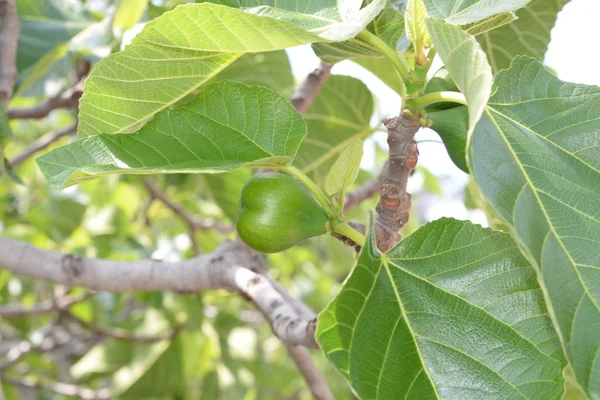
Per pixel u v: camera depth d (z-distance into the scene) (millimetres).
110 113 534
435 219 467
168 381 1177
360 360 432
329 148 813
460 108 477
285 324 563
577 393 764
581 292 401
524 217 412
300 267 1671
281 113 498
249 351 1249
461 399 439
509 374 442
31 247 674
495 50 698
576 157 443
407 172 493
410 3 460
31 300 1484
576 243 411
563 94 460
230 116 499
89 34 821
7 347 1846
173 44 487
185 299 1096
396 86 767
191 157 496
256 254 689
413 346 451
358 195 801
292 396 1765
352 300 436
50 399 1531
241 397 1242
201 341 1180
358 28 450
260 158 497
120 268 679
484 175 415
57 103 833
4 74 746
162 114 496
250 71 832
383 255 468
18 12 819
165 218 1414
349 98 778
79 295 1207
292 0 525
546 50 689
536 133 451
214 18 458
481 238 465
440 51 417
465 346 449
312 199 502
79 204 1223
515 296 454
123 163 488
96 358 1224
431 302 458
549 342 443
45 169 484
